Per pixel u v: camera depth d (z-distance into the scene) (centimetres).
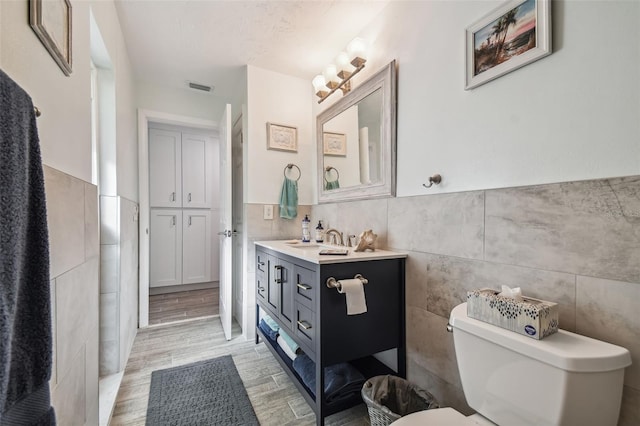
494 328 87
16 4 61
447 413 94
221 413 144
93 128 167
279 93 249
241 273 258
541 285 97
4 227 46
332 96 232
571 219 90
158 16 180
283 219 249
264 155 243
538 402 76
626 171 79
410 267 151
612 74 81
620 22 80
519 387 80
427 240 142
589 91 86
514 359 81
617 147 80
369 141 183
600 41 84
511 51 105
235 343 227
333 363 132
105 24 149
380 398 124
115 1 166
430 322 139
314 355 133
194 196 378
